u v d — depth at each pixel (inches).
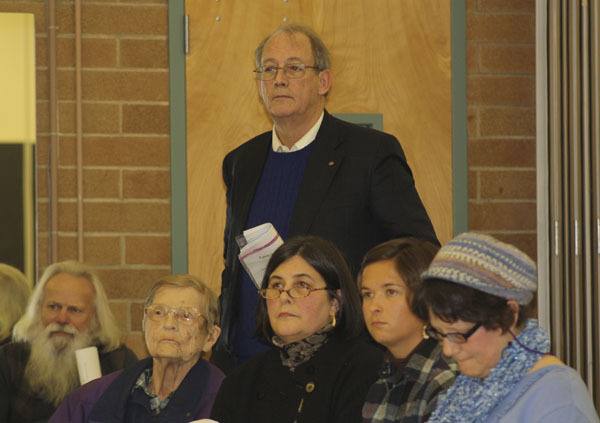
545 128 422.3
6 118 431.5
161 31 438.0
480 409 208.5
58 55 434.0
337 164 328.2
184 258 436.5
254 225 336.8
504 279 203.8
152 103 437.4
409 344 249.9
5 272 408.8
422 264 249.6
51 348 369.7
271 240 310.2
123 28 436.1
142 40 436.8
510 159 446.6
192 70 438.0
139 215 436.1
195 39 438.0
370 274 252.2
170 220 437.4
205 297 315.3
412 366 244.2
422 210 326.3
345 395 268.1
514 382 207.5
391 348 252.2
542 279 419.5
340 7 442.6
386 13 443.8
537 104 423.8
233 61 439.8
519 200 446.6
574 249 401.7
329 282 277.0
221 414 282.7
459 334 205.6
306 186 328.2
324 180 327.0
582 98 399.9
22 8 433.1
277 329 275.7
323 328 277.1
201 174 438.0
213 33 438.9
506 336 208.8
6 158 431.2
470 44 446.3
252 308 330.6
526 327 210.5
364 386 267.3
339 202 323.6
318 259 276.5
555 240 414.6
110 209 434.9
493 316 204.1
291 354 277.1
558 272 413.7
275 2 440.8
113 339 376.8
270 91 333.7
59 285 372.8
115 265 434.9
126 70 436.1
